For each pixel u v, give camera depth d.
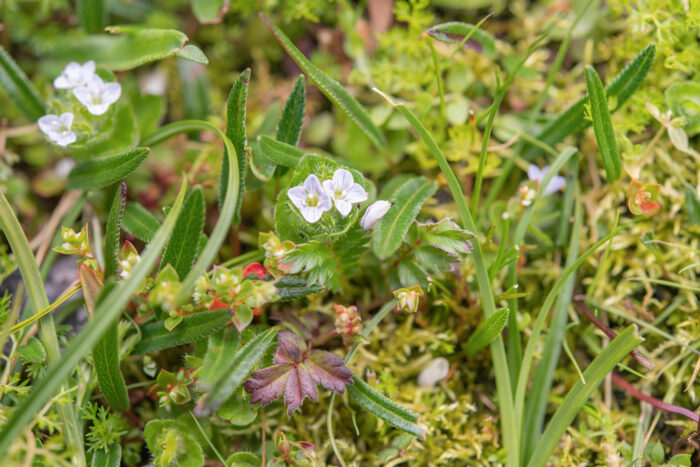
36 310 0.39
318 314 0.42
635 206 0.40
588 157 0.44
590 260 0.43
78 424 0.39
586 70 0.40
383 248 0.39
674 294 0.43
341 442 0.41
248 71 0.39
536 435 0.40
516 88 0.45
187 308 0.39
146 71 0.46
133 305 0.41
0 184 0.44
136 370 0.42
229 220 0.38
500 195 0.44
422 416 0.41
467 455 0.41
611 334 0.41
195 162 0.43
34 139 0.44
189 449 0.39
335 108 0.45
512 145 0.44
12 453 0.38
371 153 0.44
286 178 0.42
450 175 0.40
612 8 0.44
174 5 0.46
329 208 0.39
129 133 0.42
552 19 0.45
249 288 0.38
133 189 0.44
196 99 0.45
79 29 0.46
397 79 0.44
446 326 0.42
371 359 0.42
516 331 0.41
